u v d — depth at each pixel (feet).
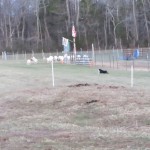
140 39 337.72
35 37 342.64
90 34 345.72
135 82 91.30
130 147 31.07
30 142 33.73
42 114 52.90
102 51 279.90
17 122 47.26
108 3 355.56
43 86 84.53
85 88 65.51
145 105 52.42
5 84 92.27
